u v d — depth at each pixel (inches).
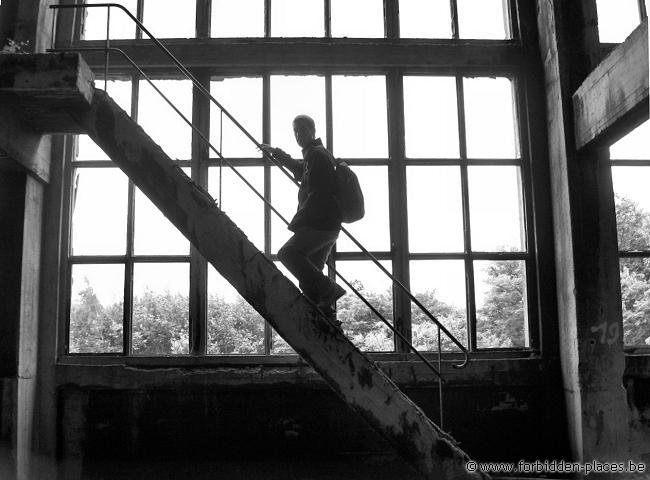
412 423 152.6
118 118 159.9
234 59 216.4
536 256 212.7
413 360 205.8
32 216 202.2
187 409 202.7
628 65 164.4
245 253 154.1
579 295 194.5
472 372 203.8
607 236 197.8
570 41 206.1
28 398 195.5
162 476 199.5
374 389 152.6
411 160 217.3
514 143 222.1
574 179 199.3
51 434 199.3
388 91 220.7
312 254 160.2
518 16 224.4
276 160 173.5
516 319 213.3
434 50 219.6
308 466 200.5
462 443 203.5
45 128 187.3
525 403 205.8
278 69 219.8
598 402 191.0
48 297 206.4
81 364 203.6
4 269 194.4
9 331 191.5
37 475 196.9
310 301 153.4
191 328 207.3
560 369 206.1
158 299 210.4
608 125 177.0
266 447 201.5
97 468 199.0
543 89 220.2
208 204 155.6
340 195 160.4
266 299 152.9
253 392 203.8
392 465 200.5
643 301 213.5
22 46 202.7
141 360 203.6
